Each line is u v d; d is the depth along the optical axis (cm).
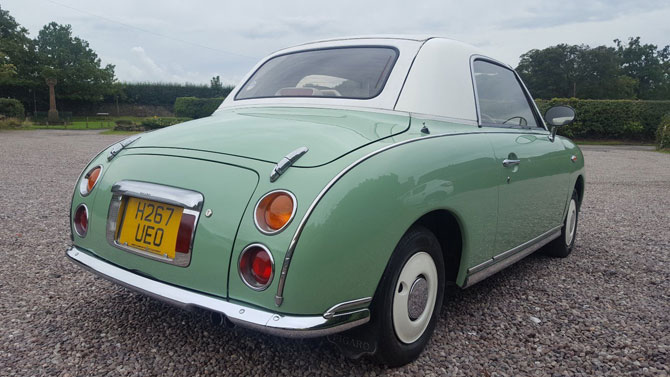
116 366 220
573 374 229
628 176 1106
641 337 270
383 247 192
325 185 178
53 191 689
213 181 195
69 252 239
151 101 5891
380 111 246
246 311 177
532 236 329
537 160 319
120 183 219
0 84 5406
